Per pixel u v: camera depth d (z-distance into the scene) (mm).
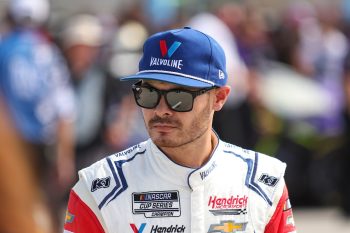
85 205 7176
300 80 22250
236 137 19594
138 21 21078
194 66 7066
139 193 7160
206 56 7137
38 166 15688
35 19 16078
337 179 20797
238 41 21703
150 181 7176
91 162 18922
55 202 16219
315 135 21031
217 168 7273
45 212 15891
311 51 24109
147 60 7160
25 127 15430
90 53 20031
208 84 7098
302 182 21281
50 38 19375
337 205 21797
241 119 19828
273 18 31375
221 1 25641
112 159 7316
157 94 7027
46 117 15727
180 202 7168
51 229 16062
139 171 7223
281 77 22109
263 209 7301
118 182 7180
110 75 18938
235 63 19578
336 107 21438
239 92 19594
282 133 20906
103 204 7125
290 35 23344
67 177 16984
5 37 16562
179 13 20656
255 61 21859
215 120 19406
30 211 4184
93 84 19016
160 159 7145
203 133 7184
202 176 7168
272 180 7383
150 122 7113
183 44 7078
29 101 15469
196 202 7160
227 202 7242
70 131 16500
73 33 20328
